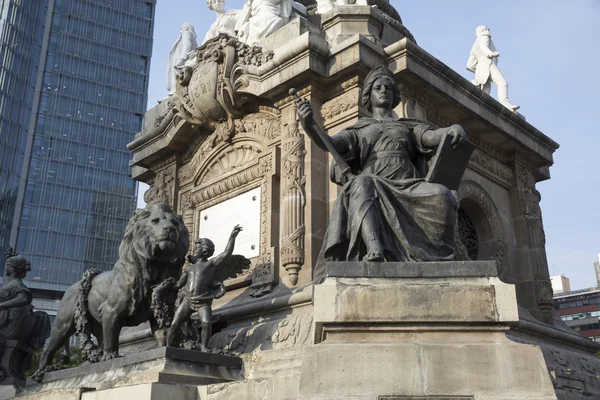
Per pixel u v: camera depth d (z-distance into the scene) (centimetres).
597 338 8094
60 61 7469
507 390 441
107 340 766
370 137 598
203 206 1161
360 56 965
